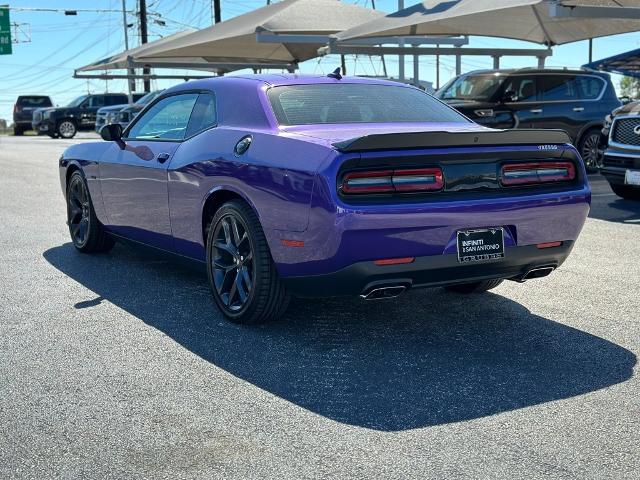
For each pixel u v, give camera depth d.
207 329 4.42
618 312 4.76
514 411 3.24
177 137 5.17
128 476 2.69
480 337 4.27
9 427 3.11
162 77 24.09
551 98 12.91
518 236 4.09
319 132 4.23
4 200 10.38
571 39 16.31
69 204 6.73
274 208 4.01
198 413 3.24
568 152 4.23
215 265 4.60
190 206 4.80
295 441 2.96
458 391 3.47
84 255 6.60
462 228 3.90
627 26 15.24
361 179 3.71
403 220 3.73
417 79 19.84
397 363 3.85
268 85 4.71
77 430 3.08
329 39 15.35
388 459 2.81
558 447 2.90
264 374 3.70
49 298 5.13
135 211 5.55
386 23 14.41
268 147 4.15
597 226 8.04
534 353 4.00
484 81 12.91
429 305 4.95
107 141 6.07
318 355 3.98
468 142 3.88
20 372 3.73
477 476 2.67
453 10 13.15
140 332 4.37
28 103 39.25
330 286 3.90
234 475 2.69
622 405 3.30
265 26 15.81
